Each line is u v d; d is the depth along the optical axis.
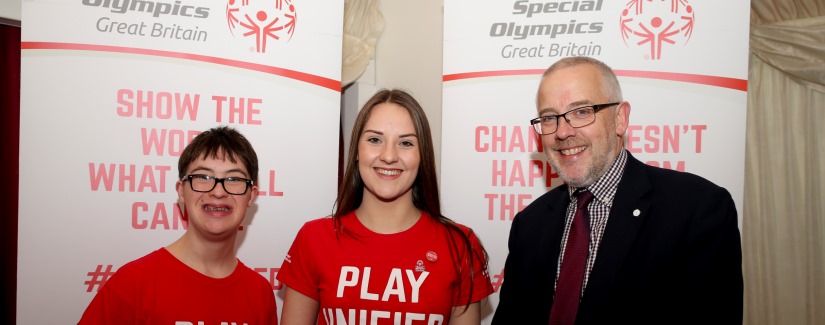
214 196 1.72
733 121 2.31
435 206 1.82
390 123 1.71
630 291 1.52
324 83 2.55
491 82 2.52
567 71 1.67
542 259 1.72
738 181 2.31
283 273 1.80
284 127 2.49
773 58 3.08
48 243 2.26
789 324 3.15
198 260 1.72
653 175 1.68
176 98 2.37
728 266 1.50
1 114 3.13
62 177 2.27
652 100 2.36
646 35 2.36
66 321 2.28
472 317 1.77
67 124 2.27
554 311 1.62
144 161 2.34
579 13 2.42
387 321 1.64
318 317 1.78
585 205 1.68
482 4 2.53
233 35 2.43
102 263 2.31
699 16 2.33
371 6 3.40
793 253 3.13
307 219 2.52
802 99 3.09
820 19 2.96
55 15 2.26
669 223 1.54
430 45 3.44
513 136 2.49
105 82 2.30
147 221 2.35
